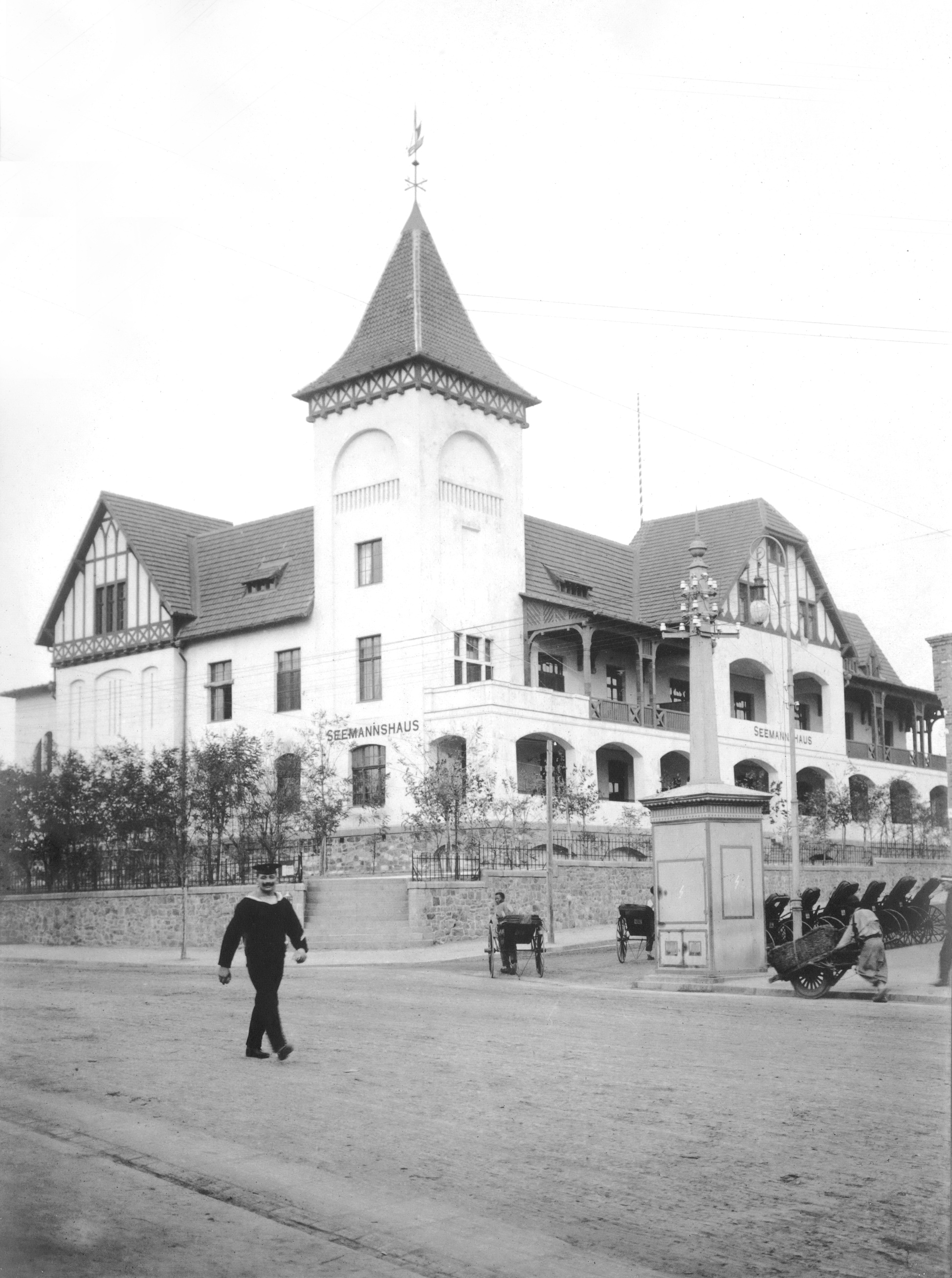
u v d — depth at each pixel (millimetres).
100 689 51062
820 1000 19922
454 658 45406
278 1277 6375
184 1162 8547
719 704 52438
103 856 38625
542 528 54750
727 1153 8703
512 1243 6867
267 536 51281
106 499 51219
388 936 33969
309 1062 12648
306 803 41875
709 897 22500
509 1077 11719
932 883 31375
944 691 29672
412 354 44969
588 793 43750
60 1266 6527
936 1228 7066
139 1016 16984
